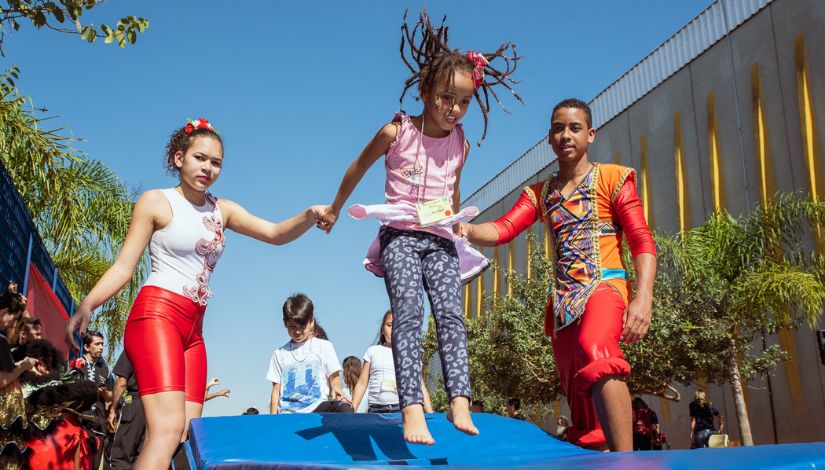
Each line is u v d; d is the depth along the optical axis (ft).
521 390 56.80
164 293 11.15
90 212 43.16
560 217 13.55
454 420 10.28
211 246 11.82
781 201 47.96
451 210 11.61
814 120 57.16
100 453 25.53
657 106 74.43
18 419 17.60
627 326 12.18
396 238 11.58
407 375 10.49
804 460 6.50
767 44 62.03
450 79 11.57
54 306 35.88
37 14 19.17
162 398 10.59
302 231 12.87
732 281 47.88
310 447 11.22
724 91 66.18
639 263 12.69
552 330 13.46
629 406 11.64
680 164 70.59
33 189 39.63
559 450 11.80
